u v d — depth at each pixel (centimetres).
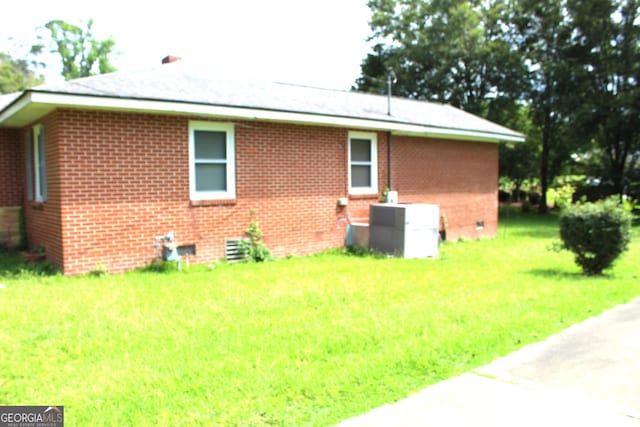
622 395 352
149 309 568
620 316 560
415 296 640
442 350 434
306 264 916
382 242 1073
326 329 491
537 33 2811
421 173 1318
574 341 471
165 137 864
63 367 396
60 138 756
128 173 825
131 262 834
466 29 2983
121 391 350
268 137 998
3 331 487
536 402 341
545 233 1677
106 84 825
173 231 876
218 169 938
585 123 2380
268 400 337
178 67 1122
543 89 2769
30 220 1028
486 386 368
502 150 2998
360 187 1191
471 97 3055
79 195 779
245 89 1091
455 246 1266
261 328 496
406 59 3212
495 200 1552
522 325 510
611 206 798
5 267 857
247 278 762
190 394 346
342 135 1131
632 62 2297
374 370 388
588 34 2481
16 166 1085
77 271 782
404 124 1188
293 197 1043
